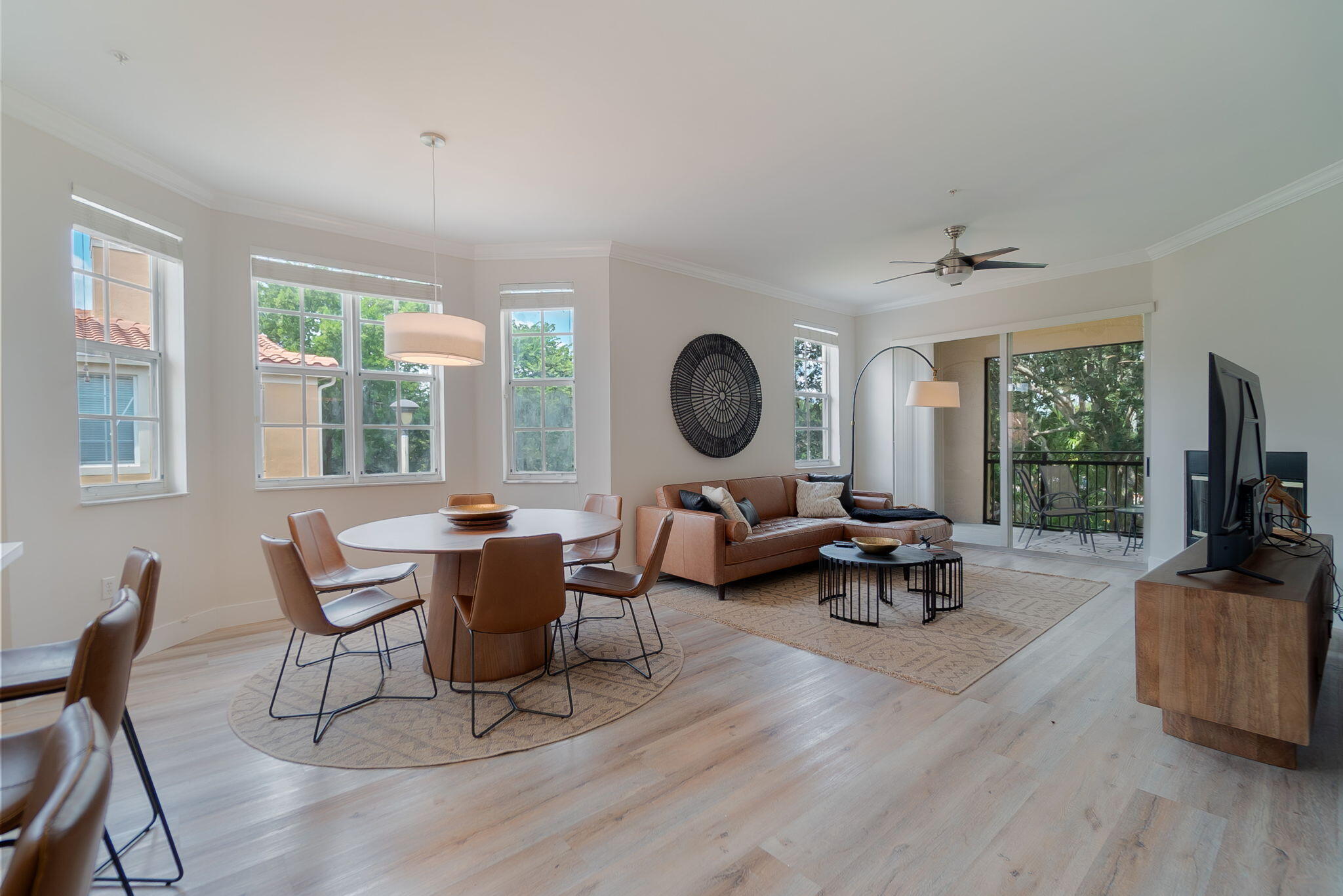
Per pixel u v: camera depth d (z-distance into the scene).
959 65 2.48
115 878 1.54
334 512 4.09
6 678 1.48
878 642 3.33
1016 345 5.86
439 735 2.30
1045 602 4.07
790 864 1.60
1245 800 1.87
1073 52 2.40
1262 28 2.26
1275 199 3.81
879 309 6.98
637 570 4.84
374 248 4.28
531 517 3.31
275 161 3.27
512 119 2.87
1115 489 5.27
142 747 2.21
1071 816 1.80
